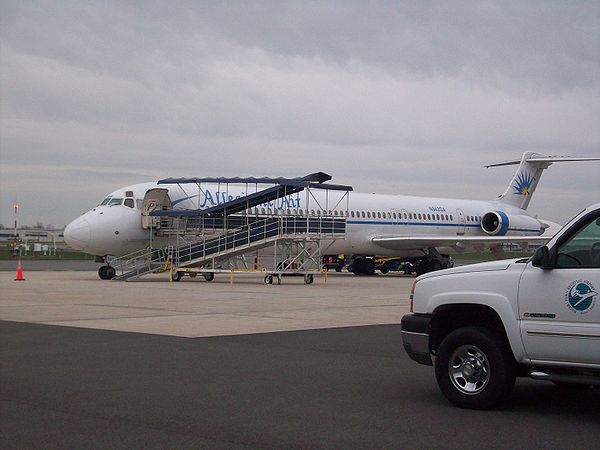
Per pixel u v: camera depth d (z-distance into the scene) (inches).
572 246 327.0
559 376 325.1
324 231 1373.0
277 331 610.9
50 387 374.0
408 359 473.1
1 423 302.0
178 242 1374.3
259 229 1320.1
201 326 637.9
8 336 561.9
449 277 357.4
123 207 1369.3
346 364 453.4
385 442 280.5
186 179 1391.5
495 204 2095.2
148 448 268.4
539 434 296.2
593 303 313.6
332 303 894.4
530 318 329.1
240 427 299.1
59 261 2728.8
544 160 2154.3
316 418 316.8
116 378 398.3
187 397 353.7
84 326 627.5
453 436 291.1
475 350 343.9
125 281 1334.9
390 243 1708.9
